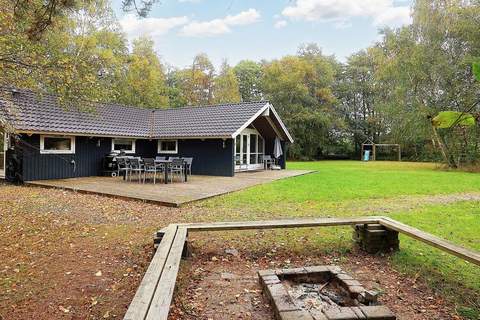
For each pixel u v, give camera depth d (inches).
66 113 560.7
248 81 1768.0
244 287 150.0
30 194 393.7
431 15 832.9
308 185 489.4
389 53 1000.2
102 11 777.6
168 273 117.6
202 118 689.0
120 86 1161.4
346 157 1615.4
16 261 177.2
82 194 398.3
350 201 357.7
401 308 131.1
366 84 1561.3
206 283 154.6
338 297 138.0
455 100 737.0
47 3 168.7
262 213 294.2
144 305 92.8
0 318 121.5
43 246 201.9
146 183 486.9
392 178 608.1
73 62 289.6
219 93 1550.2
